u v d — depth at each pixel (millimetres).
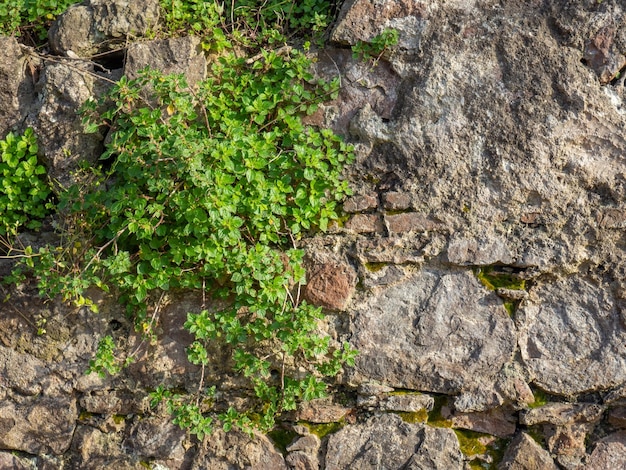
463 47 3047
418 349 3012
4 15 3350
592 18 3000
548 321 2986
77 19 3170
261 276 2857
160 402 3053
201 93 2963
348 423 3037
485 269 3023
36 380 3092
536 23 3021
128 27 3160
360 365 3021
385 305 3039
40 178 3121
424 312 3020
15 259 3111
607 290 2973
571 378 2951
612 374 2932
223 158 2836
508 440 2979
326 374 2941
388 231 3043
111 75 3146
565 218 2984
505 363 2977
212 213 2797
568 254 2973
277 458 3025
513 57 3014
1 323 3094
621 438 2939
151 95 3018
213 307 3051
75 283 2811
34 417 3084
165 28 3211
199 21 3205
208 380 3055
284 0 3311
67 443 3080
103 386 3072
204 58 3111
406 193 3041
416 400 2994
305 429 3027
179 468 3051
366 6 3094
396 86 3098
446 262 3023
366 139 3080
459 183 3021
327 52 3150
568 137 2980
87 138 3078
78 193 2977
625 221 2959
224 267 2953
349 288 3041
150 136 2797
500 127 3004
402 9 3086
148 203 2932
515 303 3002
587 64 3008
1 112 3129
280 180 3000
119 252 2867
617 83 3004
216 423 3039
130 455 3055
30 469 3094
